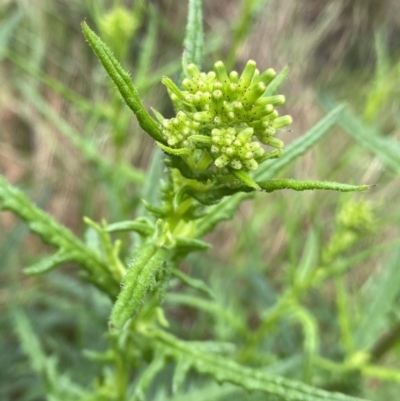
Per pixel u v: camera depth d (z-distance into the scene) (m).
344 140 0.51
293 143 0.19
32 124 0.51
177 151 0.15
